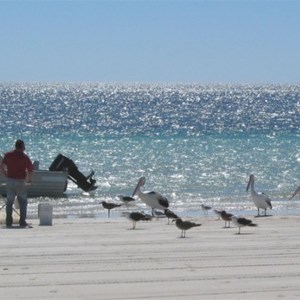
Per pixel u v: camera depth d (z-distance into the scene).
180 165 48.75
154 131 81.44
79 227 20.22
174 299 11.46
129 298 11.55
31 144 64.38
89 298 11.55
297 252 15.41
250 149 60.06
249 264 14.09
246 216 25.05
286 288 12.15
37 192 35.22
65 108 134.62
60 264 14.16
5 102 160.75
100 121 99.44
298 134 77.00
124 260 14.55
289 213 28.20
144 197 24.84
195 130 83.31
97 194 36.88
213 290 12.02
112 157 53.88
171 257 14.87
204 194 36.44
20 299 11.49
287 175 44.19
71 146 62.59
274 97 197.62
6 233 18.58
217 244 16.52
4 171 20.58
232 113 120.56
